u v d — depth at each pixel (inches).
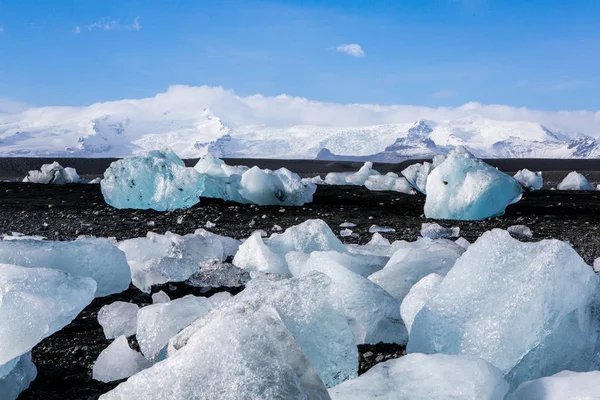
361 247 175.6
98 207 321.7
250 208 323.9
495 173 295.0
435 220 285.1
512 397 63.5
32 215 288.7
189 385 56.9
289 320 78.6
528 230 238.8
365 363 93.9
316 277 82.9
